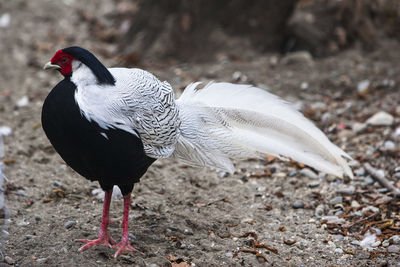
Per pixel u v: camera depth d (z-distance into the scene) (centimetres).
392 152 1028
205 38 1569
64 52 644
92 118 625
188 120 775
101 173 671
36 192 901
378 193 908
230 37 1572
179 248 745
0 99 1284
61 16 1803
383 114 1168
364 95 1298
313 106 1257
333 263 730
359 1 1538
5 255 700
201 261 711
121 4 1912
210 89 807
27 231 770
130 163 667
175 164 1036
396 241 773
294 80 1376
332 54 1530
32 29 1698
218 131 791
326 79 1377
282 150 777
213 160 793
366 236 796
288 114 786
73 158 664
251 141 786
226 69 1445
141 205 868
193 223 812
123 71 688
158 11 1578
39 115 1199
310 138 779
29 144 1066
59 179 952
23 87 1362
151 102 683
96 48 1597
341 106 1257
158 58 1549
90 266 672
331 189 934
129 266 683
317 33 1532
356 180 954
